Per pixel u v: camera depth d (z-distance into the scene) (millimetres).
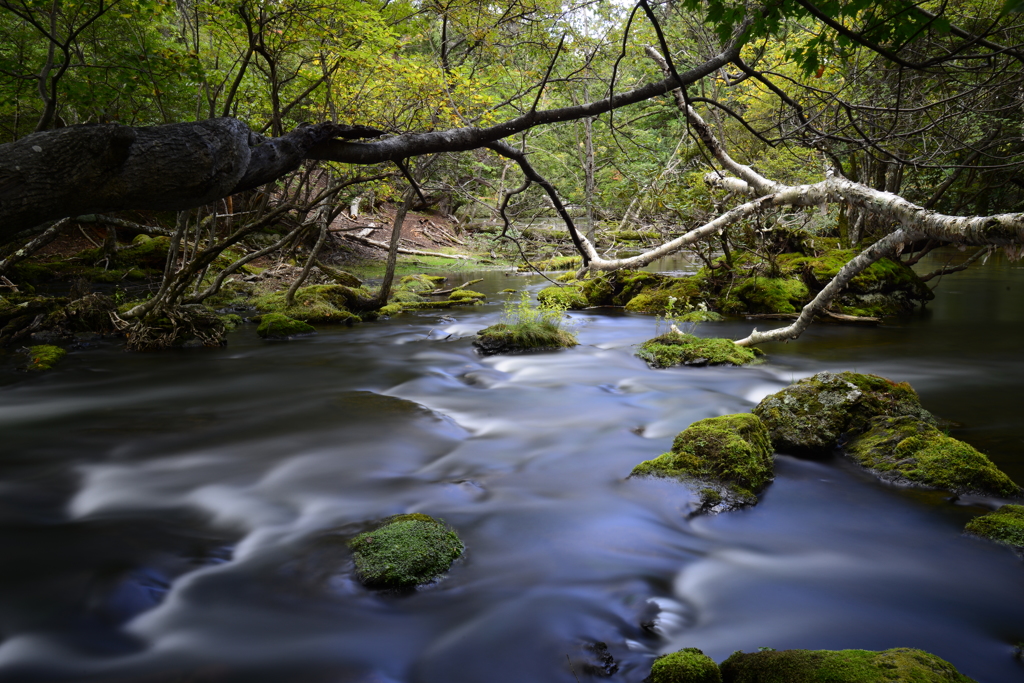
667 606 3615
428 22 9758
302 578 3861
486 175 20438
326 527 4535
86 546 4227
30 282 16266
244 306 15258
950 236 4945
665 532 4496
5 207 1471
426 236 28312
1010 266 24109
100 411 7414
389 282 15219
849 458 5750
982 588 3783
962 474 5059
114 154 1613
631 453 6078
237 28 6918
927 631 3385
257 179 2213
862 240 15945
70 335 11531
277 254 20562
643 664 3133
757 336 9086
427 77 8617
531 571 3971
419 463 5824
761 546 4301
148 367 9703
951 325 12875
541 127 17438
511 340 10836
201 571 3941
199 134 1786
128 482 5336
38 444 6262
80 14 9430
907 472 5273
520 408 7629
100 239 20750
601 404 7785
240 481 5359
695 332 12578
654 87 4016
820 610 3576
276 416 7211
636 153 19766
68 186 1563
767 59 11484
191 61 8562
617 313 15133
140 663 3121
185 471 5578
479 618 3498
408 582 3766
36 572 3881
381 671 3094
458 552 4129
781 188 6559
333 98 9562
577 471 5625
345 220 25219
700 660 2855
